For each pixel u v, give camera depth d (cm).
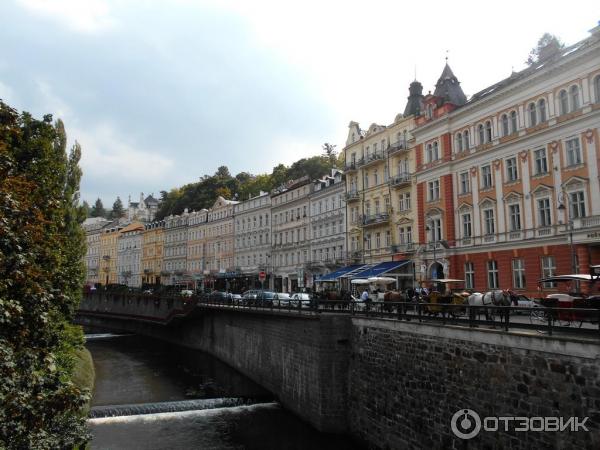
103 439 2102
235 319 3681
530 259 3306
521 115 3438
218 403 2664
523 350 1314
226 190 10612
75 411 891
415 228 4397
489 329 1445
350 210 5375
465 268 3847
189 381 3269
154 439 2114
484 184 3734
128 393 2917
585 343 1134
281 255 6706
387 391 1938
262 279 5147
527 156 3381
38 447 877
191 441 2100
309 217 6156
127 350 4591
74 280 2286
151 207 14675
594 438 1101
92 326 6494
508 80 3812
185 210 9869
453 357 1578
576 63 3050
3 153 994
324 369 2242
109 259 12269
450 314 1864
